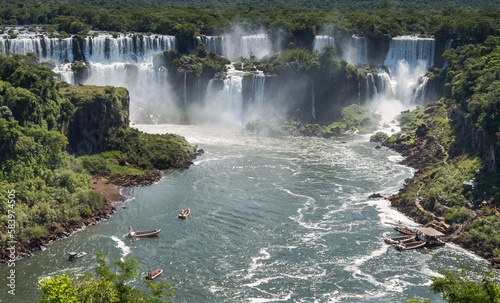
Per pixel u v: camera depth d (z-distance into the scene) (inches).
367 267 3506.4
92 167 4911.4
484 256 3659.0
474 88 5408.5
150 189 4749.0
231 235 3900.1
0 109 4296.3
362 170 5334.6
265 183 4931.1
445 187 4483.3
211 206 4402.1
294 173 5216.5
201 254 3614.7
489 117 4544.8
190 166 5383.9
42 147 4318.4
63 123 5068.9
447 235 3964.1
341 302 3112.7
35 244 3624.5
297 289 3240.7
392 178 5108.3
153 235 3848.4
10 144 4037.9
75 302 2012.8
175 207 4367.6
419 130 6053.2
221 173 5182.1
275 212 4306.1
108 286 2134.6
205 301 3088.1
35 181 4020.7
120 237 3826.3
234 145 6141.7
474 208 4173.2
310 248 3732.8
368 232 3986.2
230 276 3361.2
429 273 3447.3
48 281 2084.2
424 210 4288.9
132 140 5511.8
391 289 3255.4
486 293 1972.2
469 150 5039.4
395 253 3693.4
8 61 5012.3
